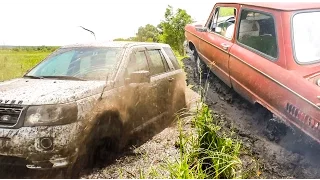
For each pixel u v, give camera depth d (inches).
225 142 158.7
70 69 178.5
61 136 132.6
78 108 140.1
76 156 137.2
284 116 161.6
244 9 209.2
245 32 202.8
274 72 167.3
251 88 187.9
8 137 131.5
